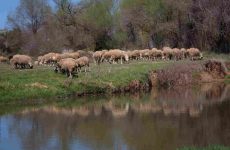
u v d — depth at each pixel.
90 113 61.53
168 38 161.50
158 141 45.78
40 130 51.12
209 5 150.62
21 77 76.06
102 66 97.12
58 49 147.12
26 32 164.62
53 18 166.62
